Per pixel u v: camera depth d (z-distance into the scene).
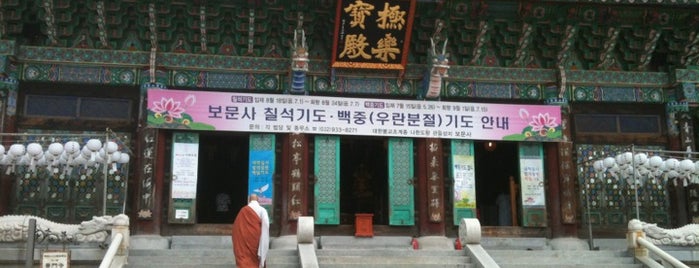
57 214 23.02
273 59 24.75
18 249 18.70
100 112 23.94
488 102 25.58
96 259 18.56
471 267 18.91
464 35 25.25
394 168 24.69
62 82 23.72
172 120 23.47
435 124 24.78
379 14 23.48
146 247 22.28
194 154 23.81
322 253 19.73
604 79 26.09
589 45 25.97
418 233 24.41
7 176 22.86
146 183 22.97
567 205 24.70
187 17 24.09
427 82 24.53
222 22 24.55
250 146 24.09
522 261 20.14
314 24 24.86
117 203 23.30
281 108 24.14
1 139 22.86
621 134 26.12
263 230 17.45
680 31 25.83
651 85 26.38
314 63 24.91
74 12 23.89
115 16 23.95
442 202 24.34
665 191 25.81
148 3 23.52
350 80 24.98
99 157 20.48
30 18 24.06
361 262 19.17
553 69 25.84
